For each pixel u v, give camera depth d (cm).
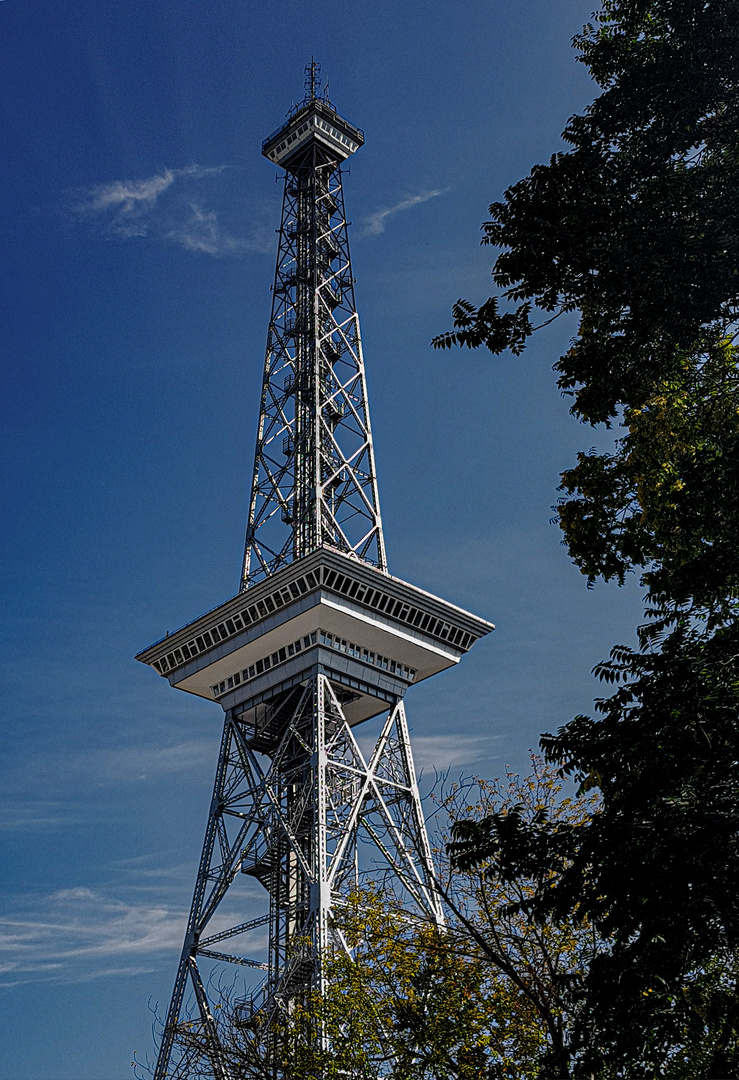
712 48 4228
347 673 12438
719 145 4356
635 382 4456
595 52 4641
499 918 4588
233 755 12500
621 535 4834
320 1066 5412
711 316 4116
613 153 4403
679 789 3803
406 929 5394
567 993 3981
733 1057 3441
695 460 4338
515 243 4359
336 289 15662
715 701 3850
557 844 3822
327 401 14338
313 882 10419
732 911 3388
